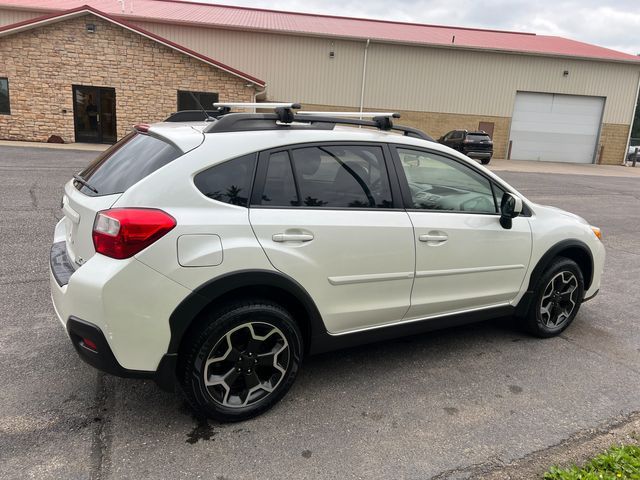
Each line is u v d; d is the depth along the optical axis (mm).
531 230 3867
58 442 2598
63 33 19734
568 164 28750
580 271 4230
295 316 3061
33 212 7516
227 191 2707
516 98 28734
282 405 3053
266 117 2988
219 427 2799
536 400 3238
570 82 28578
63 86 20219
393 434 2818
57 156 15305
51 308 4199
